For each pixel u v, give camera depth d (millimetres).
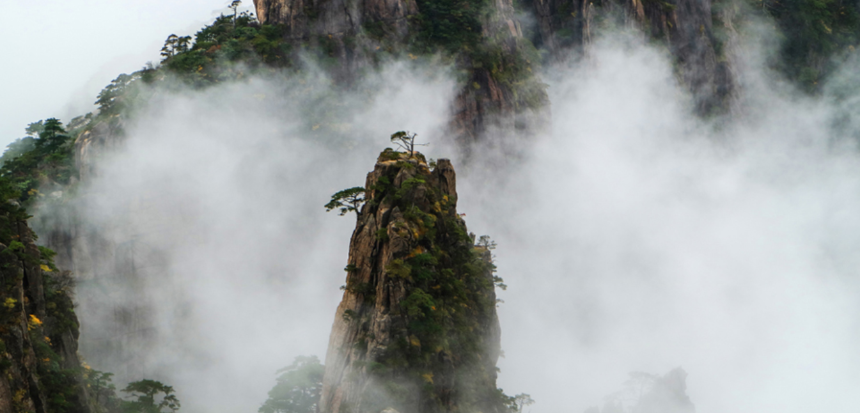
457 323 138500
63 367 125938
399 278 132125
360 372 128375
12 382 104062
